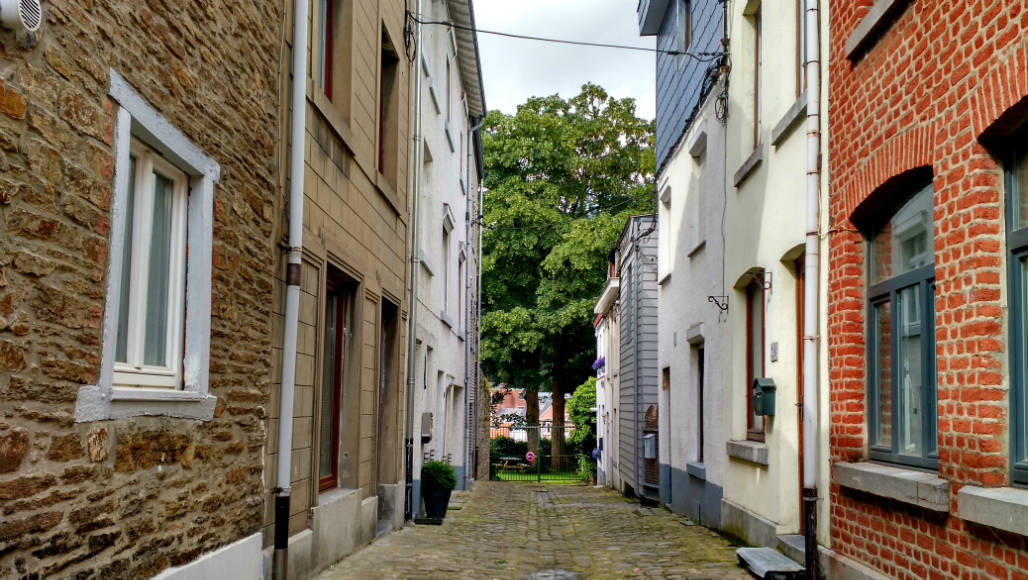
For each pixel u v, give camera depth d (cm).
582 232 2944
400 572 727
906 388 581
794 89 811
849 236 645
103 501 389
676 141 1395
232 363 539
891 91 566
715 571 745
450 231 1695
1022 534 395
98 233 380
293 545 639
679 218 1398
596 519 1283
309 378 696
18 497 326
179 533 467
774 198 825
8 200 318
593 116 3344
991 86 441
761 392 820
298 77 645
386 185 974
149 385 449
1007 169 457
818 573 678
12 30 314
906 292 582
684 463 1319
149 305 463
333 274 811
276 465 620
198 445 491
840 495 645
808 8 714
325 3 790
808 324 695
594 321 2941
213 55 505
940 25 499
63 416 355
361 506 869
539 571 775
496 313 3073
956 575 471
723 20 1053
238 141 546
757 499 879
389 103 1069
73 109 358
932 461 532
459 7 1557
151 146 443
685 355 1330
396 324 1097
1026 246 437
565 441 3434
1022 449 438
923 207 560
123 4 398
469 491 1981
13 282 322
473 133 2102
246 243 560
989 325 453
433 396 1473
